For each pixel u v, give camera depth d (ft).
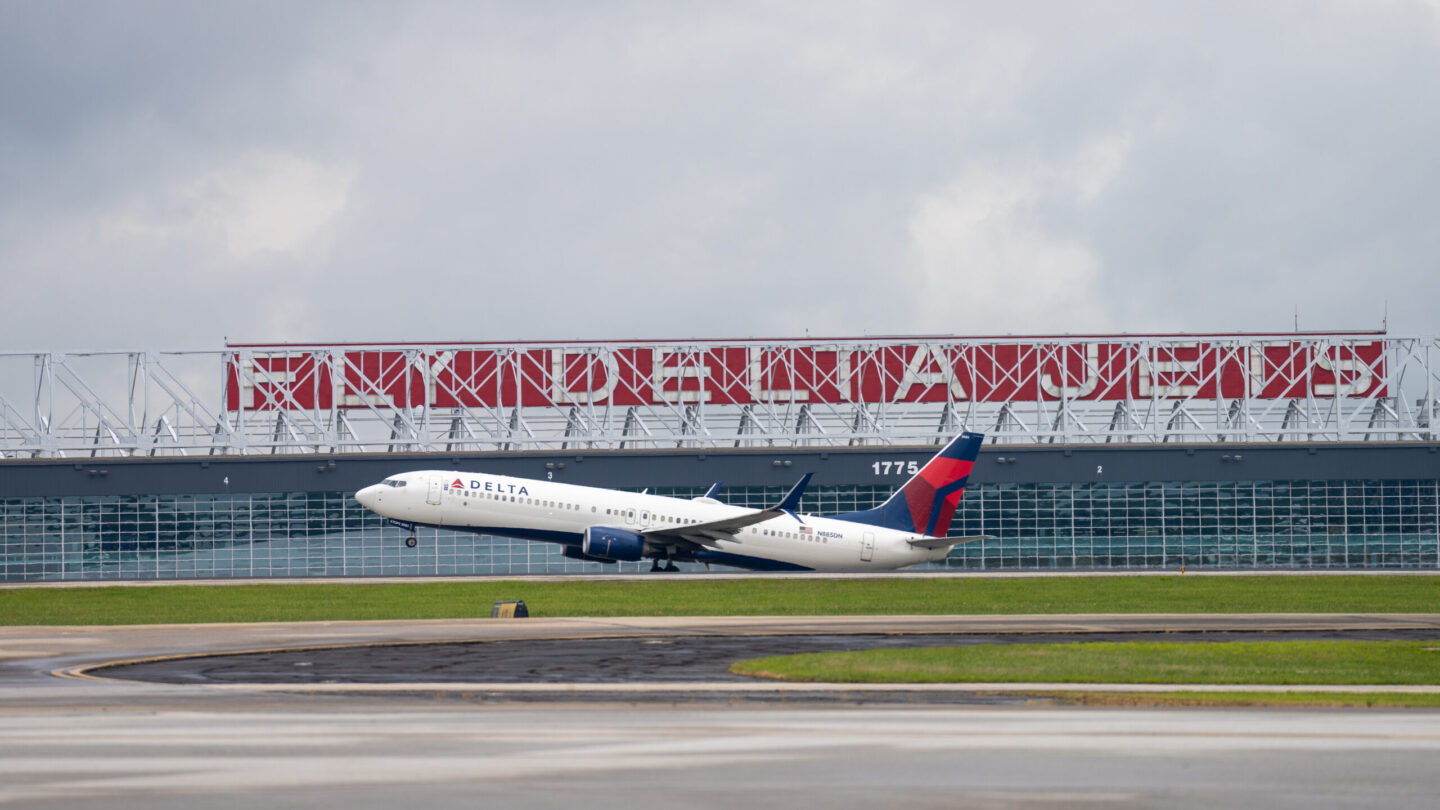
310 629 509.76
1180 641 453.99
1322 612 636.07
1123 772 198.49
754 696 298.76
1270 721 256.73
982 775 195.31
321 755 211.00
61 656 400.47
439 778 191.31
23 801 175.11
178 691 308.19
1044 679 331.77
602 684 323.16
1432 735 237.86
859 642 450.71
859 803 175.63
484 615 625.41
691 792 182.09
